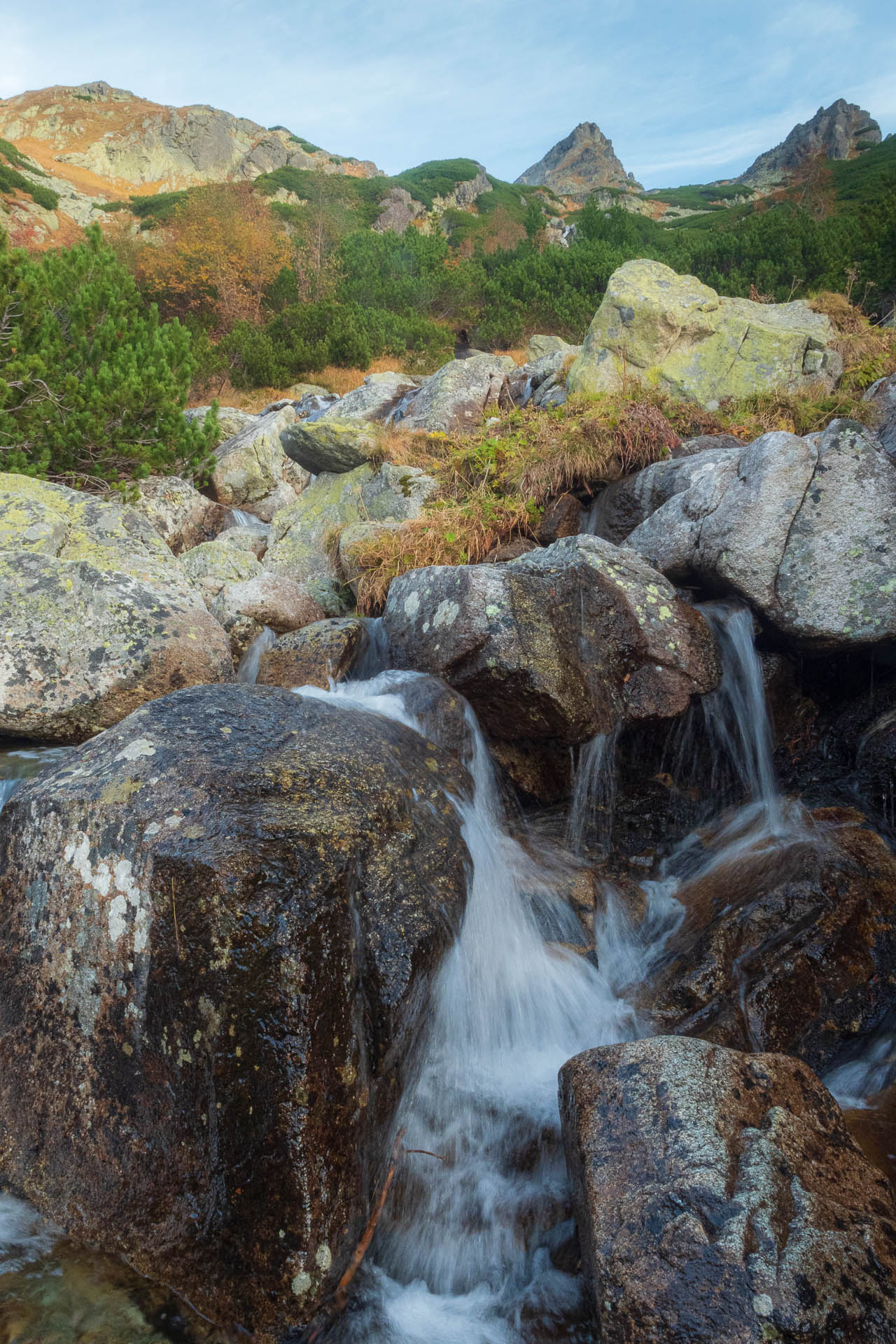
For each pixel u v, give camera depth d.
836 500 4.21
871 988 3.19
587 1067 2.38
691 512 4.90
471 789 3.53
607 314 8.42
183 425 9.57
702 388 8.17
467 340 26.45
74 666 4.09
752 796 4.61
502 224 40.72
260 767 2.59
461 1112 2.71
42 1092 2.38
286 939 2.09
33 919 2.46
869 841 3.78
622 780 4.51
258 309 26.22
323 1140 2.05
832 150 76.62
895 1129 2.68
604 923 3.80
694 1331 1.70
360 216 40.53
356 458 8.38
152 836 2.27
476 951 3.03
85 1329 1.99
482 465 7.01
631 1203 1.94
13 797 2.67
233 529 8.77
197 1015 2.10
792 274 20.73
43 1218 2.29
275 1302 1.97
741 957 3.32
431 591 4.45
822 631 4.21
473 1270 2.32
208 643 4.43
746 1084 2.22
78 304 9.48
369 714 3.52
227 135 67.81
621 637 4.27
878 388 6.41
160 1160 2.16
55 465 8.38
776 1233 1.81
